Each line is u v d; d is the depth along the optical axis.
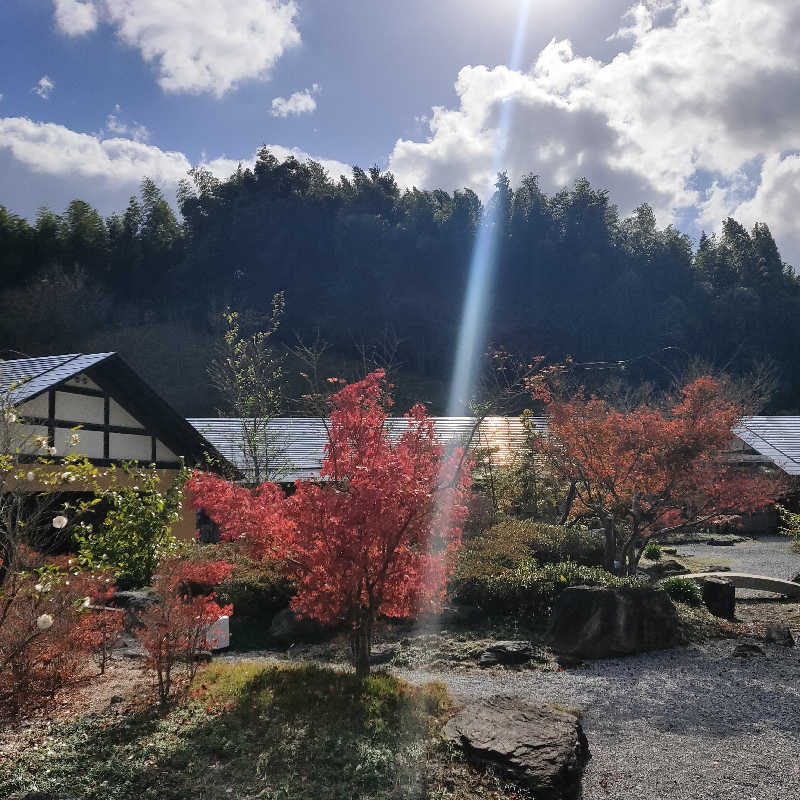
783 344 75.94
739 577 13.83
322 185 102.56
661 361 69.50
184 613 6.68
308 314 82.31
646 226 99.44
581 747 5.90
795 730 6.66
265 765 5.15
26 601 6.04
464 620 11.15
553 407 13.92
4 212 77.69
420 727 5.91
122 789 4.73
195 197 98.19
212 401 60.62
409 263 87.38
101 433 14.21
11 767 4.96
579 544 14.15
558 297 84.38
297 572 7.29
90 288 74.88
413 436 7.32
